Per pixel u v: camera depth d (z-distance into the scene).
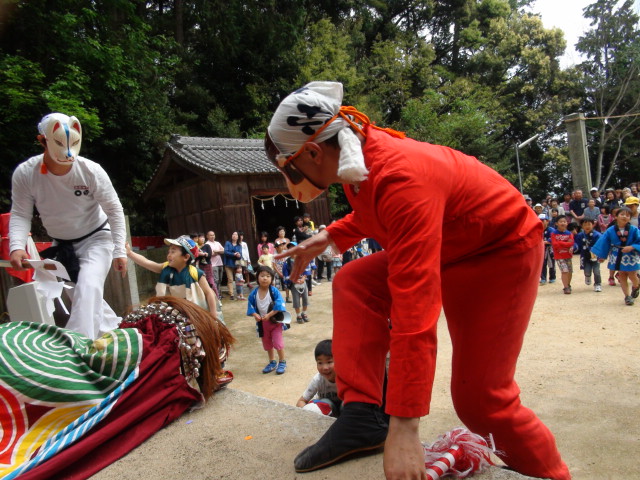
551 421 3.96
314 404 3.34
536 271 1.67
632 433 3.64
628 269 7.36
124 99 14.23
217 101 20.48
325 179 1.56
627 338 5.86
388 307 1.63
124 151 15.27
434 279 1.23
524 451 1.73
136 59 14.27
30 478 1.56
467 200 1.49
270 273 6.05
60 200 3.26
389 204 1.29
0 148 11.36
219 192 12.33
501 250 1.59
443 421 4.13
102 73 12.98
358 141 1.39
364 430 1.51
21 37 11.62
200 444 1.83
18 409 1.80
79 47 11.88
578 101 28.75
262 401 2.18
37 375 1.86
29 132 11.41
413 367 1.19
